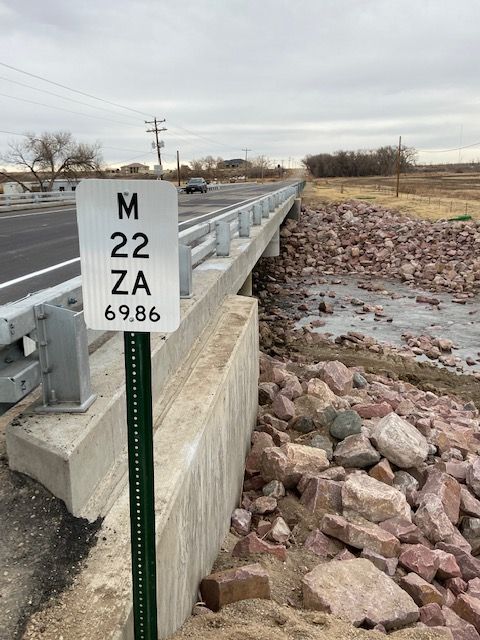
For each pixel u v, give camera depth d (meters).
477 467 6.53
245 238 12.84
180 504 3.36
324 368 9.73
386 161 144.75
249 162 192.88
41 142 66.75
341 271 27.61
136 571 2.53
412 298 21.94
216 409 4.66
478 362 14.49
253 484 6.27
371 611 3.88
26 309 3.23
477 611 4.29
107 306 2.38
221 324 6.95
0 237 16.31
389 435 6.47
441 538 5.30
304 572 4.57
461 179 109.31
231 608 3.69
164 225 2.28
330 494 5.59
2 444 3.53
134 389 2.43
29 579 2.69
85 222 2.31
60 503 3.09
